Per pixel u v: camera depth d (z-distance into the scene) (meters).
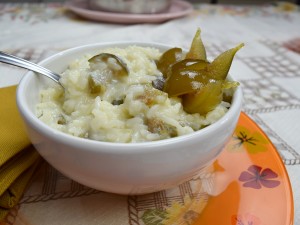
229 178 0.15
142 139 0.13
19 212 0.14
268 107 0.24
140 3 0.41
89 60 0.16
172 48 0.18
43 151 0.12
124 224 0.13
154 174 0.12
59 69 0.17
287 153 0.19
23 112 0.12
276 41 0.38
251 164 0.16
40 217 0.13
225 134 0.13
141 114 0.14
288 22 0.45
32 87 0.15
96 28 0.39
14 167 0.14
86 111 0.14
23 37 0.35
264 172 0.15
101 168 0.11
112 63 0.15
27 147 0.15
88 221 0.13
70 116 0.15
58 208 0.14
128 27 0.39
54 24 0.39
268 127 0.21
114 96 0.15
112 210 0.14
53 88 0.16
